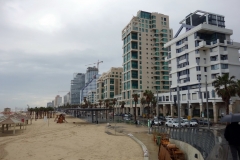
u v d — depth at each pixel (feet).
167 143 69.15
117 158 70.54
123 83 371.15
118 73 487.61
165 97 257.14
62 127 193.47
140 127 171.73
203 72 219.20
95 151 83.20
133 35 352.28
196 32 223.51
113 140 110.32
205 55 223.51
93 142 105.40
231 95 130.41
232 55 213.46
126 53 360.48
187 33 234.17
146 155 71.26
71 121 280.72
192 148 53.06
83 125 213.66
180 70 243.19
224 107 184.03
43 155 77.15
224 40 214.28
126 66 362.53
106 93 484.33
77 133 145.28
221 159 30.42
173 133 77.10
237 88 129.39
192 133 54.19
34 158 72.79
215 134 36.35
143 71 348.18
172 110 237.04
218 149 31.68
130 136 121.08
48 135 135.85
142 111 307.17
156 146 89.20
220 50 209.67
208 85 216.33
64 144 100.27
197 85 219.20
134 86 339.98
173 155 55.77
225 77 131.95
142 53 351.67
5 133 152.87
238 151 27.35
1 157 74.95
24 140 114.01
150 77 352.28
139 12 367.86
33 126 205.77
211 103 193.47
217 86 135.85
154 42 363.56
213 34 224.53
